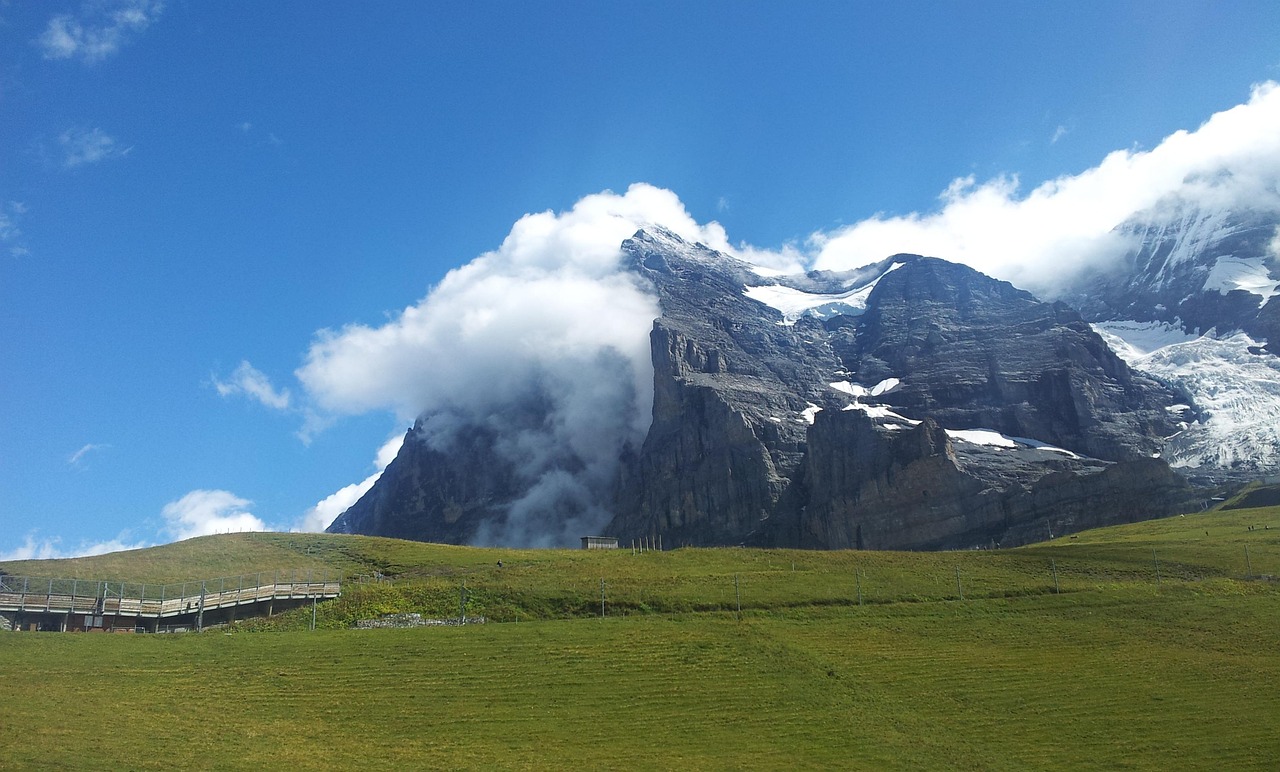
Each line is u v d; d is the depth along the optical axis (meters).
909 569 117.56
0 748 59.06
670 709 73.25
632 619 95.19
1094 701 75.88
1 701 67.81
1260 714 72.94
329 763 61.66
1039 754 66.94
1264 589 106.06
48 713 66.25
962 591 106.06
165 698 71.94
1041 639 90.62
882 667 82.81
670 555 132.12
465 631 90.75
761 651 85.75
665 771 62.66
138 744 62.25
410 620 97.44
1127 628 93.69
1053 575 113.88
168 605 98.75
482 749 65.38
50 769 56.56
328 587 109.06
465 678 78.62
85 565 123.12
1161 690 78.06
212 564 132.38
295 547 148.38
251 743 64.25
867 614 97.69
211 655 82.25
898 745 67.81
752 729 70.00
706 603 100.00
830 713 73.06
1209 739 69.00
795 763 64.75
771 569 118.94
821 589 105.31
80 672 75.94
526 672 80.00
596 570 119.62
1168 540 148.38
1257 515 176.62
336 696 74.25
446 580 112.00
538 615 98.50
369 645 86.00
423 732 68.12
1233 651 86.81
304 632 91.06
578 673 80.12
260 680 77.06
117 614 95.94
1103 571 116.81
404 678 78.38
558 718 71.31
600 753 65.44
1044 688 78.50
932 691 77.81
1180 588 106.75
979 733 70.25
